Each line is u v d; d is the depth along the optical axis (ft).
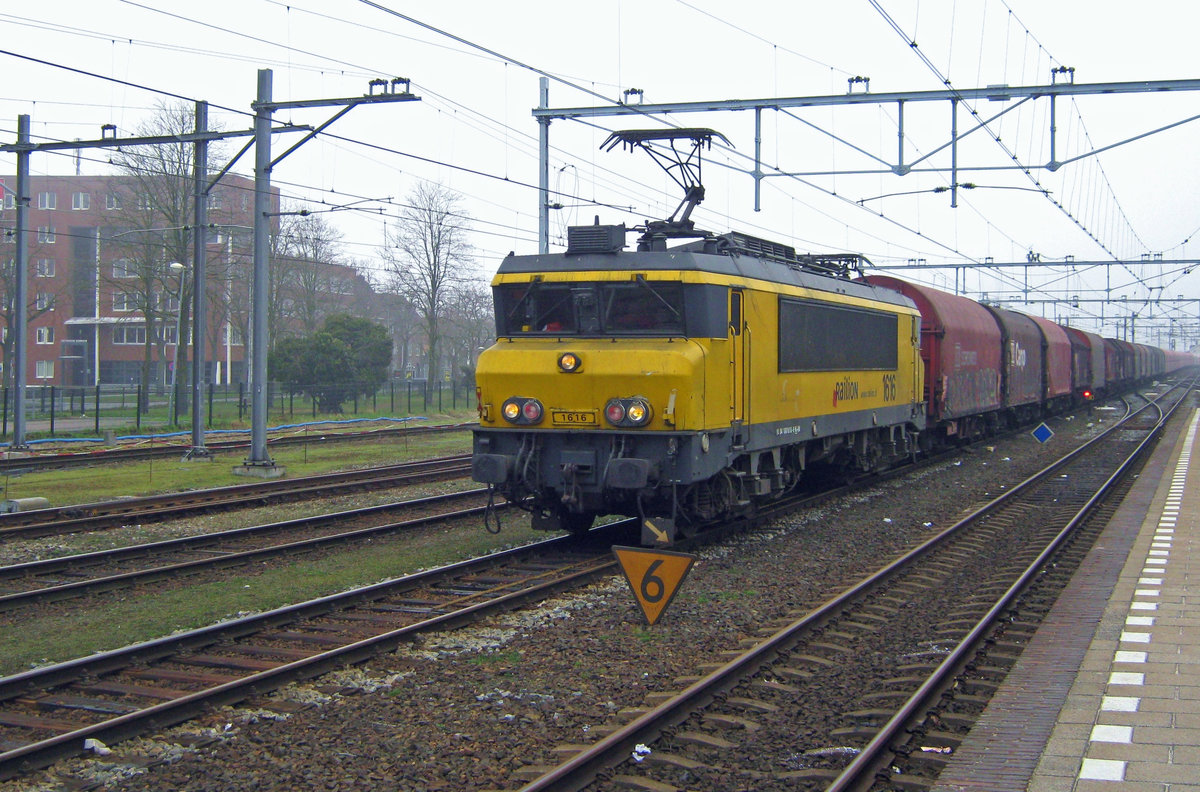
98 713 23.52
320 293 204.85
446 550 44.47
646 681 26.14
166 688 25.27
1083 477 73.05
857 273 66.59
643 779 19.93
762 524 51.19
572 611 33.42
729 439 43.24
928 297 80.64
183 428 115.34
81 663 25.73
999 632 30.78
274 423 127.34
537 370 41.37
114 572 39.86
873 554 44.45
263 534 48.01
